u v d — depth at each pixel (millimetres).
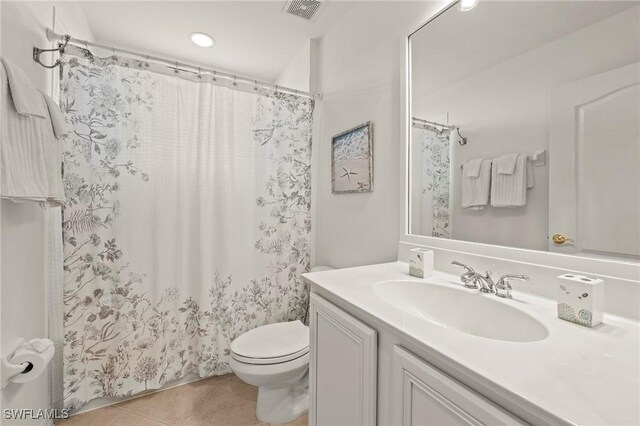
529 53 894
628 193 693
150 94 1631
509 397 438
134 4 1744
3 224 1025
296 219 2012
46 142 1137
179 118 1708
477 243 1041
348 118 1756
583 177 774
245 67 2510
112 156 1528
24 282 1176
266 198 1920
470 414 511
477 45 1042
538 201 873
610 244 722
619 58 711
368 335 769
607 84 730
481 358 529
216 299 1803
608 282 716
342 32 1825
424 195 1252
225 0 1713
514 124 932
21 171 999
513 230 937
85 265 1472
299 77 2273
